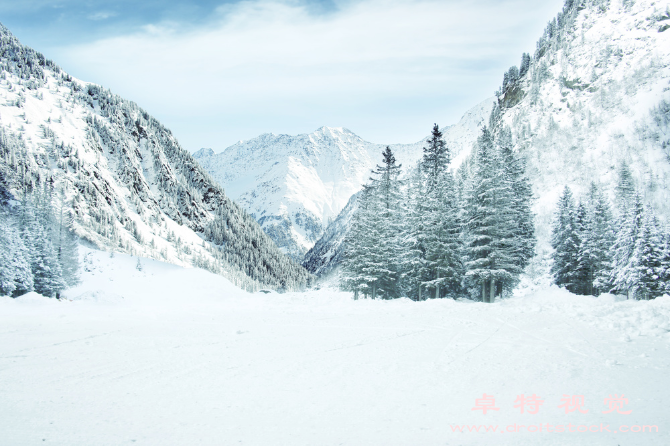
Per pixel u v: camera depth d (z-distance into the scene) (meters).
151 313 21.30
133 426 7.32
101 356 12.41
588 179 90.62
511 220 31.91
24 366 11.38
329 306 23.69
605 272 41.16
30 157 191.75
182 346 13.66
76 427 7.29
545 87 144.88
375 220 39.09
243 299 29.19
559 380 8.87
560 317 15.52
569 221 43.44
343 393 8.91
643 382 8.30
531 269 53.00
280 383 9.73
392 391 8.90
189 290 42.91
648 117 98.69
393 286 40.00
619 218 43.44
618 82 120.50
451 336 13.75
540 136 120.19
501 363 10.38
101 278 67.88
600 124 108.94
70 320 19.00
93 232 169.88
